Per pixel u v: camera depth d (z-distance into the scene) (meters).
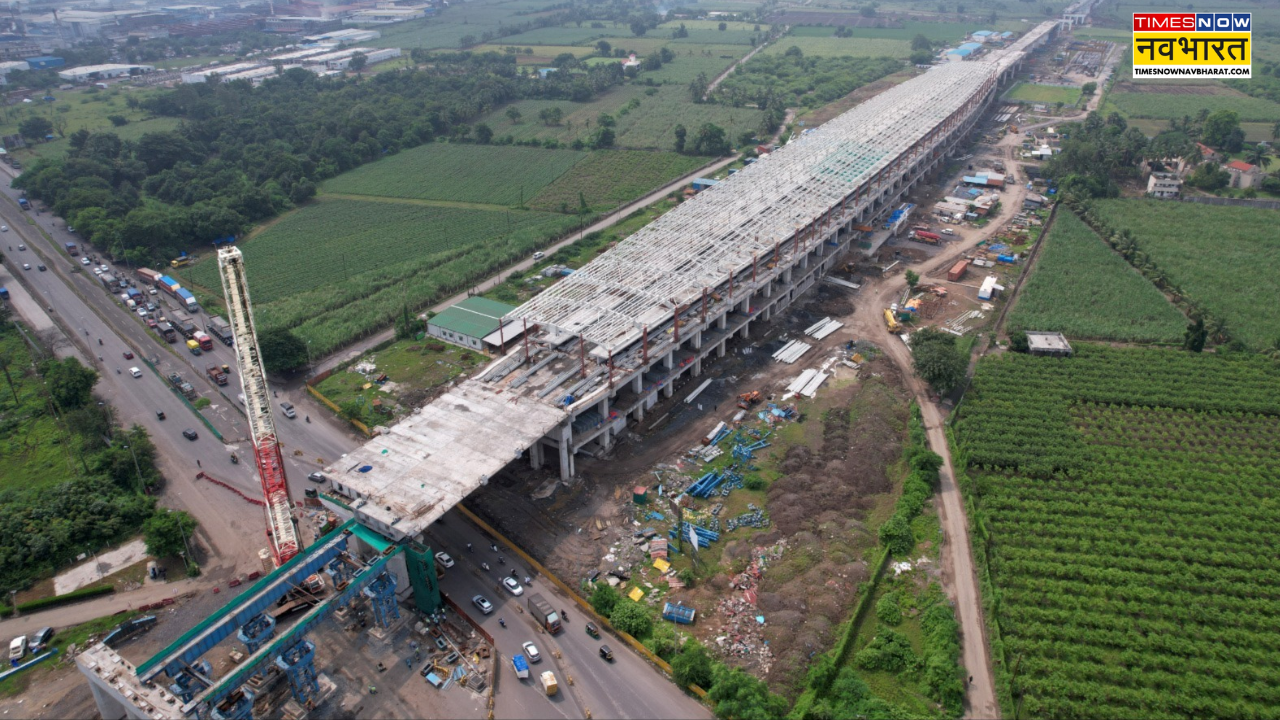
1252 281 199.38
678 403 157.25
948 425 147.25
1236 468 136.00
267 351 164.25
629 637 104.56
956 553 118.81
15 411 158.50
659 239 182.38
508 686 99.00
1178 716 93.38
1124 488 130.38
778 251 184.25
